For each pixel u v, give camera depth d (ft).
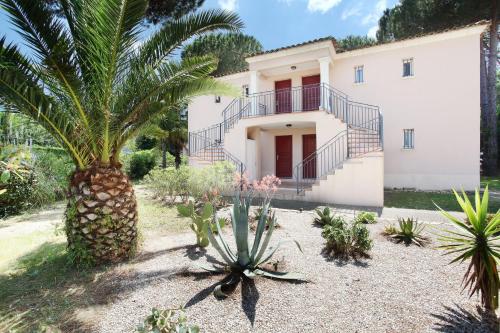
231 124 44.47
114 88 13.67
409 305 9.99
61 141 13.88
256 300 10.38
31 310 10.02
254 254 12.74
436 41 38.11
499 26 62.95
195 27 15.16
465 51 36.65
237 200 13.10
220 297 10.54
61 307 10.18
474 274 9.44
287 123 39.75
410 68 40.14
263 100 50.03
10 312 9.91
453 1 55.31
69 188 14.38
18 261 14.71
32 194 29.48
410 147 40.27
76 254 13.52
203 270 12.93
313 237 18.28
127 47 12.66
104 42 11.45
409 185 40.16
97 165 14.25
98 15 10.81
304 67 43.75
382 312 9.58
